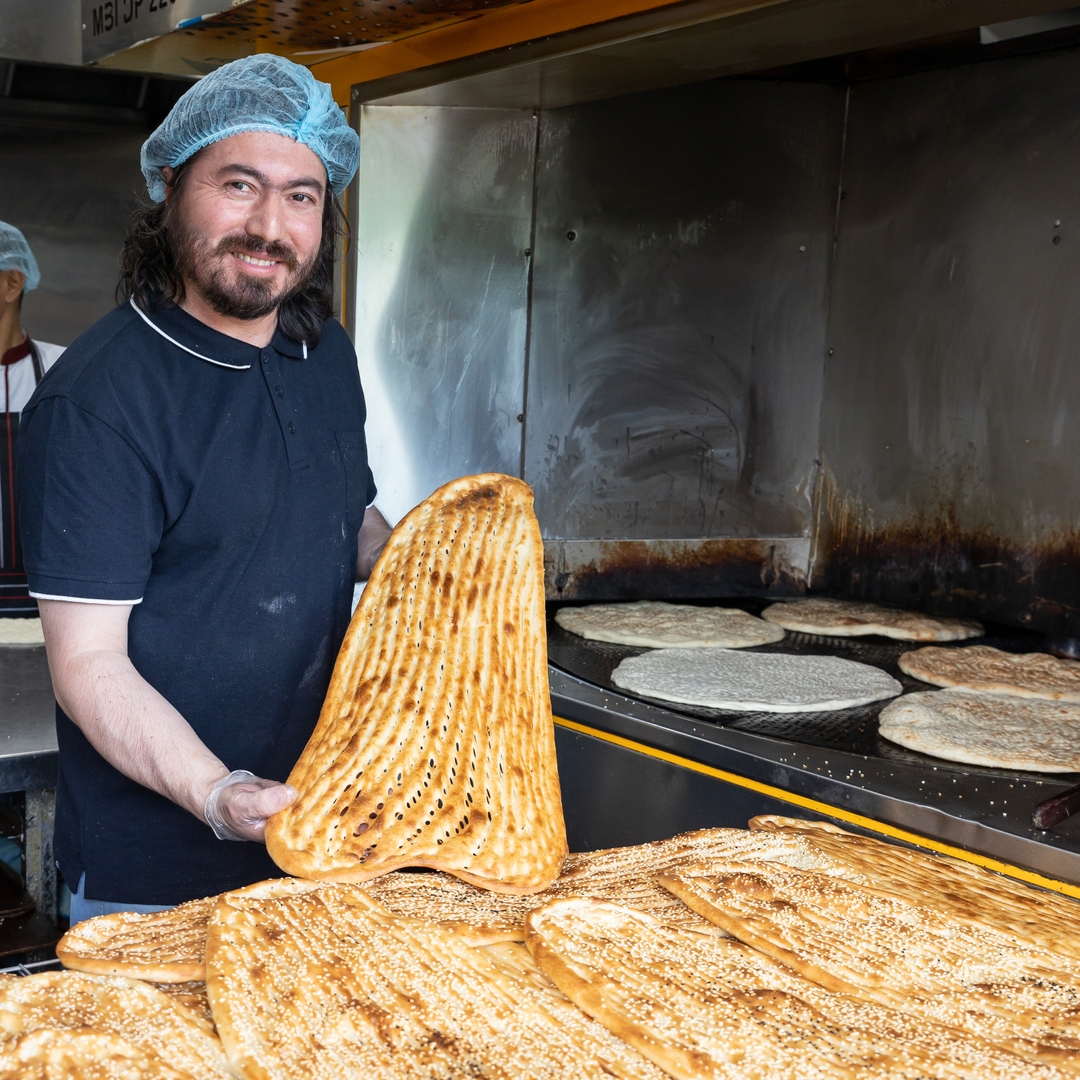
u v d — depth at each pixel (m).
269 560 1.34
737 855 1.03
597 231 2.35
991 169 2.24
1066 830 1.25
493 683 1.11
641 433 2.48
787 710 1.79
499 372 2.34
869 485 2.58
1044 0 1.37
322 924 0.83
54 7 2.65
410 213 2.22
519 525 1.27
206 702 1.33
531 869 0.95
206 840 1.37
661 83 1.92
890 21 1.46
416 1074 0.66
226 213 1.18
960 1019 0.74
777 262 2.55
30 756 1.66
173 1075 0.66
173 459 1.25
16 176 2.75
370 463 2.30
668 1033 0.70
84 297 2.88
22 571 2.64
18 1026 0.71
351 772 1.00
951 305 2.35
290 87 1.18
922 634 2.29
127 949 0.83
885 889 0.96
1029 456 2.22
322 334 1.45
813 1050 0.69
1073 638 2.18
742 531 2.65
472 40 1.86
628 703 1.75
